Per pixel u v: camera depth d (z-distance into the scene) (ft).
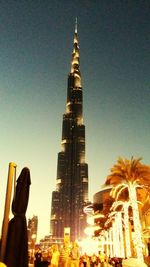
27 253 20.47
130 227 153.17
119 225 151.23
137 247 90.84
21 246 20.36
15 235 20.52
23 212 21.70
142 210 142.31
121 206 149.48
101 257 89.66
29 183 23.11
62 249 75.51
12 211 21.62
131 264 25.58
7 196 22.00
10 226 21.01
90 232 233.14
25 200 22.09
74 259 63.87
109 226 204.03
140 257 88.79
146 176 99.96
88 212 330.75
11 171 23.02
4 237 20.71
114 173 102.12
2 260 20.03
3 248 20.38
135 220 95.09
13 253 19.93
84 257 83.35
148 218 132.87
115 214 158.92
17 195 22.13
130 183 101.04
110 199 161.68
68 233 78.33
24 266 19.85
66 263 72.28
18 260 19.90
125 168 101.04
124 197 121.08
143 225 140.77
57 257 61.16
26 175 23.08
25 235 20.89
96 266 85.20
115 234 167.53
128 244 116.37
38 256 61.41
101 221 217.56
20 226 20.97
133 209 97.40
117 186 104.58
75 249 64.85
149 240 118.83
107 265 88.53
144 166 100.78
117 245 154.81
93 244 198.29
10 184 22.48
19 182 22.68
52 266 60.13
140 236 92.53
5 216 21.34
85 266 80.07
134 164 101.14
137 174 100.32
